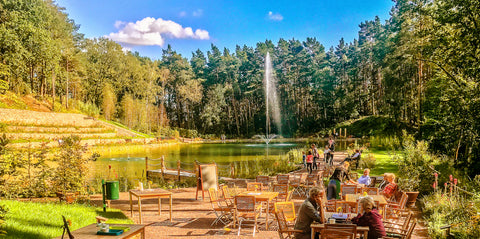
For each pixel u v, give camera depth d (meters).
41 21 53.09
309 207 6.34
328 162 23.67
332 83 90.25
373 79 74.06
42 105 58.03
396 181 14.04
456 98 16.70
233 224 9.12
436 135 19.47
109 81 85.31
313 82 92.75
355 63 87.50
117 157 36.97
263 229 8.80
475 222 7.57
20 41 48.00
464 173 15.22
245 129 93.75
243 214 9.20
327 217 6.71
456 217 8.69
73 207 10.67
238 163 28.98
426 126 28.23
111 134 58.66
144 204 12.84
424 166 13.60
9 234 7.01
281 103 92.12
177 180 20.50
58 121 53.78
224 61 107.62
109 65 87.44
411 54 32.84
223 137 82.94
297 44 106.00
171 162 31.03
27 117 47.81
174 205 12.58
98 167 27.45
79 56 74.50
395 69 47.69
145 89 91.06
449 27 17.23
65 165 12.55
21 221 8.13
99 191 16.27
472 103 15.78
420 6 18.66
